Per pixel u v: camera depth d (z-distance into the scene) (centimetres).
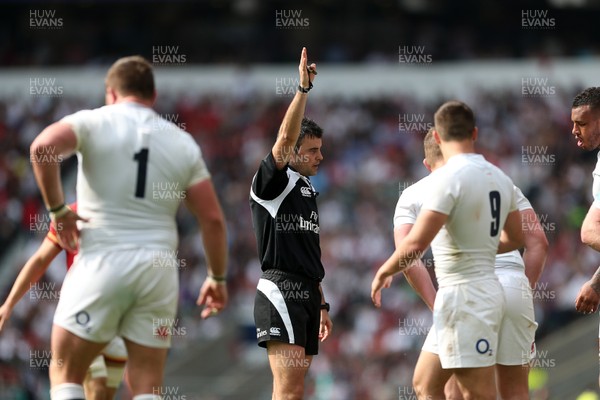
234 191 9600
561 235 7912
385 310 7231
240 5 11938
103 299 1905
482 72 10688
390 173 9525
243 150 10369
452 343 2106
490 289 2111
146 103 2023
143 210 1947
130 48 11981
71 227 1925
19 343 7200
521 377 2372
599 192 2423
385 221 8694
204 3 11888
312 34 11856
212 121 10706
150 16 12050
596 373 5919
